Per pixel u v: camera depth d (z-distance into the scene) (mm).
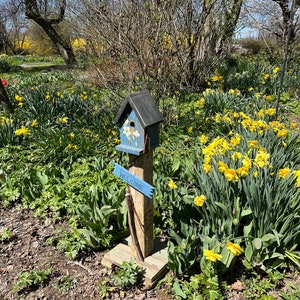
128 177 2439
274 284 2570
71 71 13172
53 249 3123
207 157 3080
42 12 18984
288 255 2670
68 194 3705
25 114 6445
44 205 3650
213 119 5879
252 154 3619
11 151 4969
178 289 2494
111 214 3088
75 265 2908
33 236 3305
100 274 2787
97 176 3994
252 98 7438
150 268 2648
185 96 7465
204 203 2947
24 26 34188
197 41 7254
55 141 4977
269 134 4301
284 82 8344
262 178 2961
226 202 2840
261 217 2697
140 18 5543
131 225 2627
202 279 2492
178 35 6418
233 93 6992
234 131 4949
